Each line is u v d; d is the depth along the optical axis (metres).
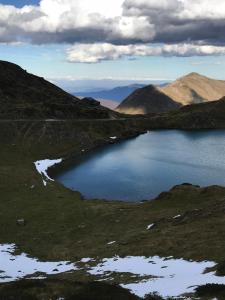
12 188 122.81
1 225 87.56
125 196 129.12
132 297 30.47
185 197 92.44
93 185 145.75
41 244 74.19
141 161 194.25
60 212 95.06
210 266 41.47
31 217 92.69
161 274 42.75
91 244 69.00
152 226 72.62
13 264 61.31
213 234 55.84
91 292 31.30
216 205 75.44
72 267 55.66
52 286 35.28
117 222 82.38
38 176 147.38
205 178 154.12
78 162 195.38
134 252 56.97
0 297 32.41
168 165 182.38
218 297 28.56
